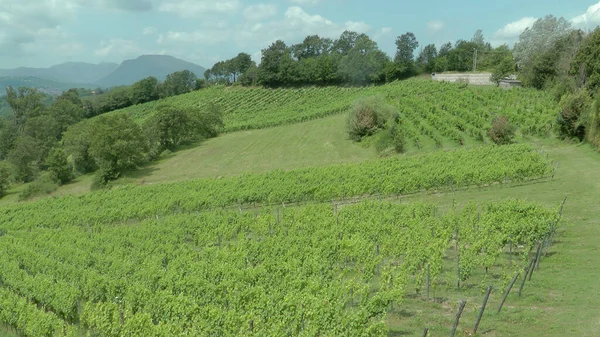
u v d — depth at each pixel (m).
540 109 63.75
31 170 79.88
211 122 84.62
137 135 67.00
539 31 100.69
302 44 168.62
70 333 16.70
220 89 148.50
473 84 97.12
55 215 46.31
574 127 49.34
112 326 16.91
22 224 45.25
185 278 20.45
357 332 14.48
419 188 40.25
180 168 65.38
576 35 81.25
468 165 42.88
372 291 20.25
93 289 21.75
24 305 19.39
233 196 43.56
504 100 72.25
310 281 18.50
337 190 41.12
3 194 70.50
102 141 63.09
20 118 114.31
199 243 30.94
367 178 44.03
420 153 53.09
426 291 19.56
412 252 20.95
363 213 30.67
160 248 28.12
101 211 45.34
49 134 101.88
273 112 107.25
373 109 65.50
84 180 69.81
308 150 64.94
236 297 18.19
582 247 22.75
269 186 45.66
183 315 17.27
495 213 25.41
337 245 23.64
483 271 21.50
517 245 23.80
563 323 15.04
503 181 39.72
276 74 137.12
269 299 17.27
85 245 31.39
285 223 32.53
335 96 115.00
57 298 20.48
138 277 22.30
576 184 35.72
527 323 15.44
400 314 17.28
